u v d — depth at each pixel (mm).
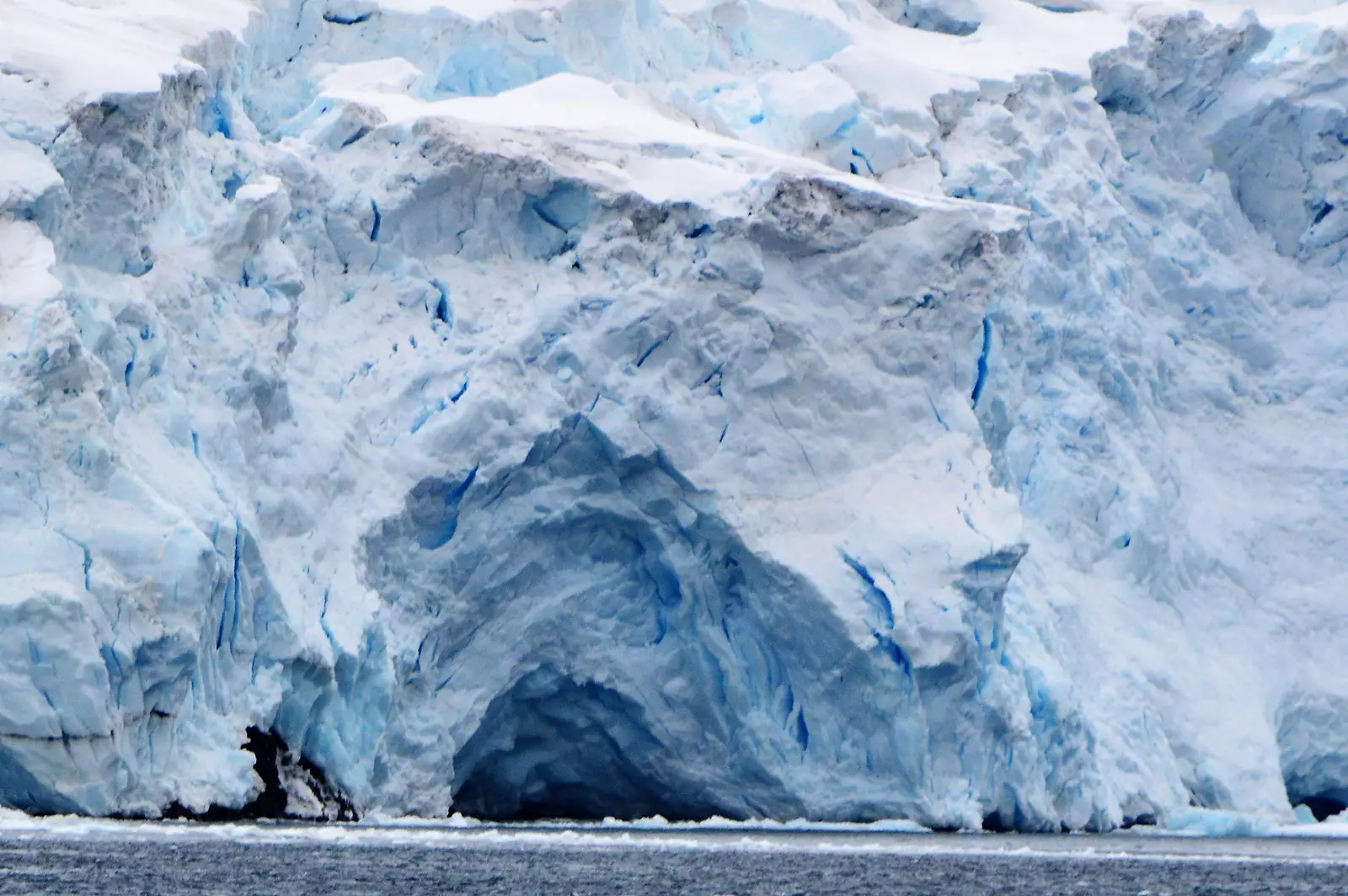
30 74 115875
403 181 133125
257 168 130000
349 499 123875
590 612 131375
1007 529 131125
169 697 106188
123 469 106938
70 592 101688
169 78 121500
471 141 133000
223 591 110375
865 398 135250
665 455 129000
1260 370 173875
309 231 132750
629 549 132125
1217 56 176375
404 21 154875
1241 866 100500
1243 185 179500
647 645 132125
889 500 132500
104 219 115875
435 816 124875
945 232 137375
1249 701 155125
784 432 132875
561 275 132250
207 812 107500
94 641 101875
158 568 105500
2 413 104188
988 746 129625
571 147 136125
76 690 100812
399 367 130250
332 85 148375
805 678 129375
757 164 139250
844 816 128750
